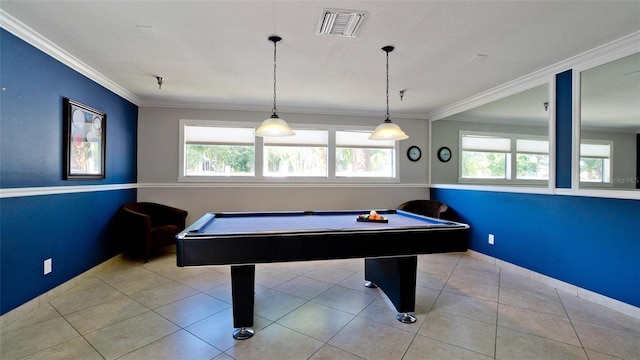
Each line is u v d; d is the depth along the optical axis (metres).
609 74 2.76
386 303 2.68
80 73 3.12
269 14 2.14
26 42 2.40
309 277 3.39
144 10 2.09
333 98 4.43
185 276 3.37
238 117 4.92
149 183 4.66
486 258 4.07
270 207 5.01
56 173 2.78
